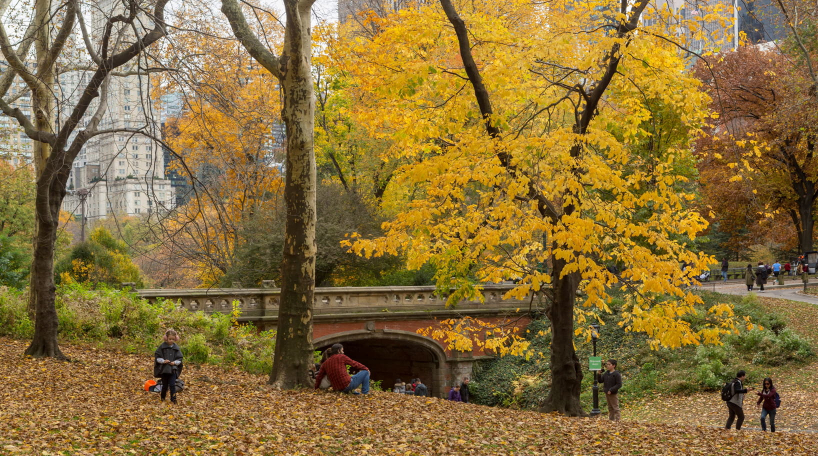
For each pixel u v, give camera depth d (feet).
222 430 34.60
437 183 44.24
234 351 67.46
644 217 89.71
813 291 119.24
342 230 108.47
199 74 46.73
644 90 51.42
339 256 107.24
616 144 41.50
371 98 89.35
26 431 30.40
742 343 87.86
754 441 42.14
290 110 48.75
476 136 46.50
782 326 91.50
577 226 39.73
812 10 69.10
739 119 134.00
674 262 45.24
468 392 89.20
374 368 115.55
